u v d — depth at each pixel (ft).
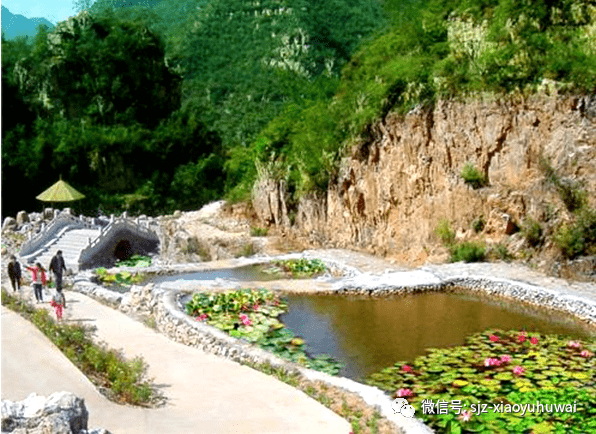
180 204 220.43
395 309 70.90
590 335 59.98
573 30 87.25
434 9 106.83
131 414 38.65
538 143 85.46
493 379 47.75
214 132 245.86
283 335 61.98
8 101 233.96
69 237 124.06
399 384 48.21
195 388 45.37
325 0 382.01
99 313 66.59
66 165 217.56
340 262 96.12
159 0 446.19
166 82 264.52
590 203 79.77
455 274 81.56
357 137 107.34
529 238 84.79
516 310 69.41
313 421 39.01
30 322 55.26
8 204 213.05
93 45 252.83
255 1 384.88
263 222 133.69
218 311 68.85
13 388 40.27
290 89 163.84
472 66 91.71
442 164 94.48
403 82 101.14
